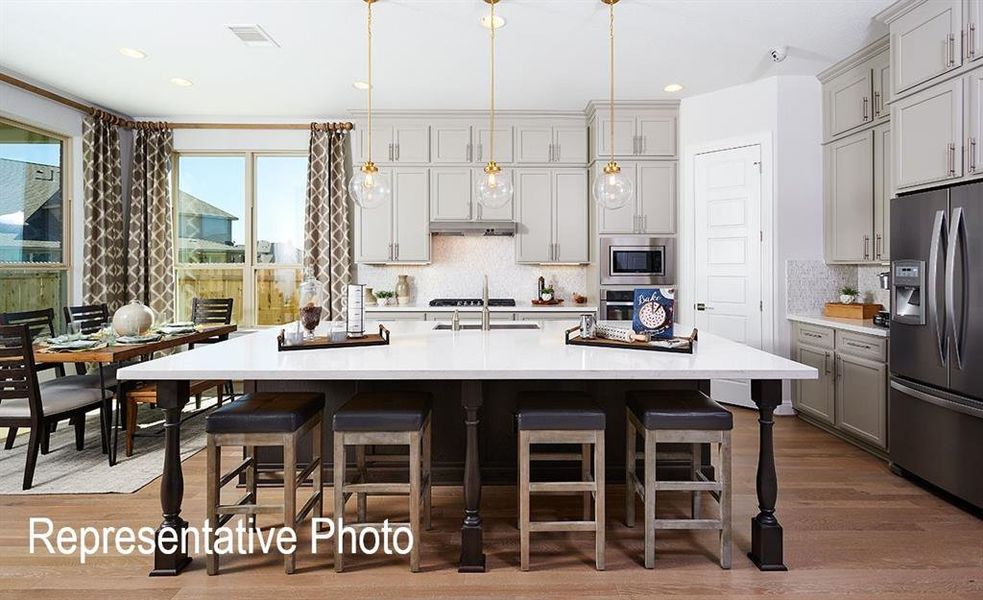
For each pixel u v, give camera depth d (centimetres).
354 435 207
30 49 372
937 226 267
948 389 264
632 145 484
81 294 487
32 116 435
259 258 559
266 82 437
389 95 470
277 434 207
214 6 314
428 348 250
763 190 436
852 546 227
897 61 305
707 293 469
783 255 429
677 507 267
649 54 381
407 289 539
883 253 361
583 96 472
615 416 292
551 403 217
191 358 226
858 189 385
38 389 291
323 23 334
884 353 320
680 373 197
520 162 512
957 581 200
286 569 207
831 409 374
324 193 527
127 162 532
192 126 534
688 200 479
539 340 277
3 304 429
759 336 440
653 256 484
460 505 270
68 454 343
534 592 195
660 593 193
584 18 328
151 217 520
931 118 281
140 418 427
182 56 384
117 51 376
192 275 557
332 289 531
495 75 421
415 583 201
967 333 253
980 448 248
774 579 202
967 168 260
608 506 270
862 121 379
